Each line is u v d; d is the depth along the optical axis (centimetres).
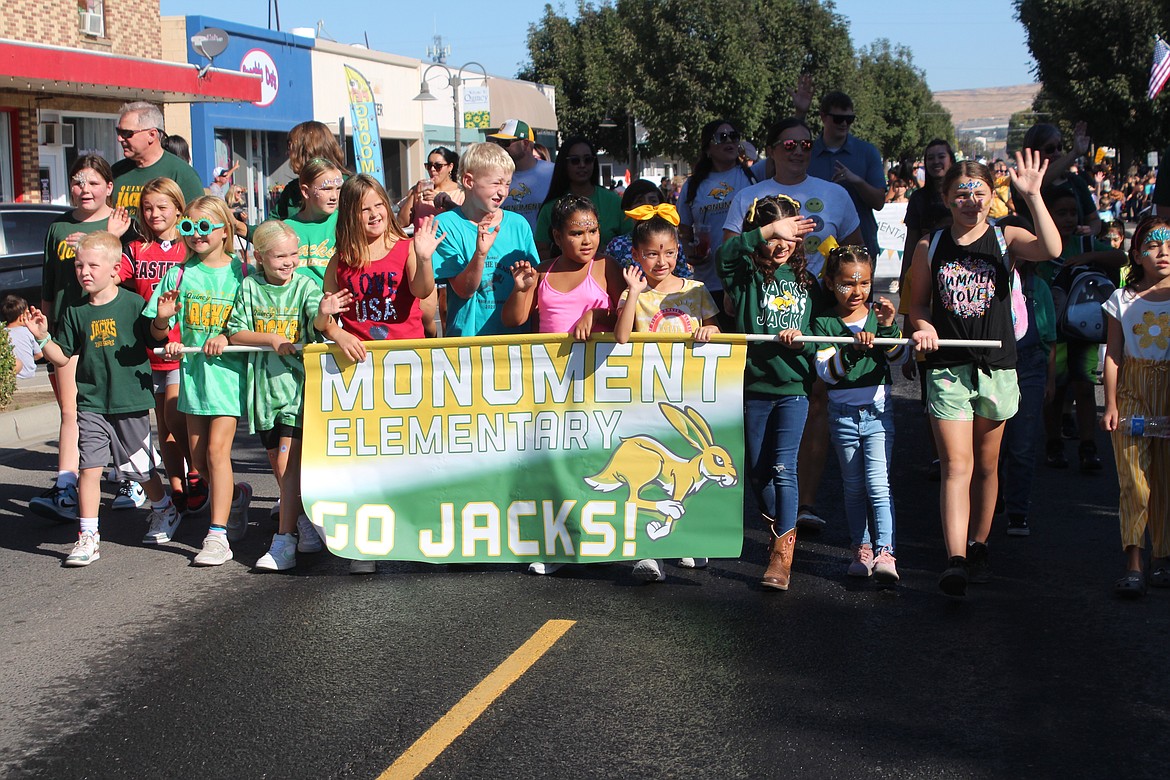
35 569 659
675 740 427
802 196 702
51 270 739
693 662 498
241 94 2459
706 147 794
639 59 3838
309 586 613
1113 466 854
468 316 639
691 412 593
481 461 610
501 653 510
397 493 616
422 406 611
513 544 612
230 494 660
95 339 662
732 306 639
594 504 604
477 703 459
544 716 448
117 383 666
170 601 595
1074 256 871
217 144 2905
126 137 762
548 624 545
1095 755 412
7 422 1043
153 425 1025
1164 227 567
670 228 590
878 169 893
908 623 543
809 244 702
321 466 616
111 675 500
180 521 754
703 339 584
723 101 3766
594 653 510
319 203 668
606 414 600
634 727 438
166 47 2838
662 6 3766
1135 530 575
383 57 3753
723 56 3756
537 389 604
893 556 619
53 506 740
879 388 589
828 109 872
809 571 624
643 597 584
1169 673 481
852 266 577
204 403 642
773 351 581
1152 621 541
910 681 477
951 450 567
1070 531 689
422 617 559
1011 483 680
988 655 503
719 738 427
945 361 566
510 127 884
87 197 724
